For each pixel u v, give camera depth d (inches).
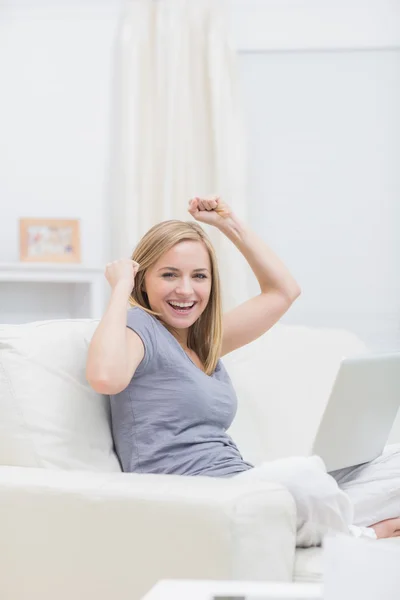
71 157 204.4
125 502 70.9
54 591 73.7
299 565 75.2
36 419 84.8
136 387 90.8
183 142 199.8
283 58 206.4
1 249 202.8
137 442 89.4
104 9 203.8
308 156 206.7
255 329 106.3
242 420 115.9
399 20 205.5
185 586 47.9
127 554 70.6
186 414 90.4
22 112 204.1
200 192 200.8
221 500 68.0
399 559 42.1
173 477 75.5
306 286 206.5
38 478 76.2
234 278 196.5
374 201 206.8
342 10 205.5
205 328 99.8
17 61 204.4
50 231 194.7
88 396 90.0
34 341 89.1
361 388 93.3
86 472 78.5
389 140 206.8
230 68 200.8
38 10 204.1
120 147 201.6
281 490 72.2
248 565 67.9
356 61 206.5
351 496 98.0
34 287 200.5
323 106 206.7
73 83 204.5
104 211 203.9
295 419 118.4
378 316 206.5
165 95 200.4
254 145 206.5
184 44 200.5
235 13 204.8
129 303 98.8
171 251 95.3
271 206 206.5
